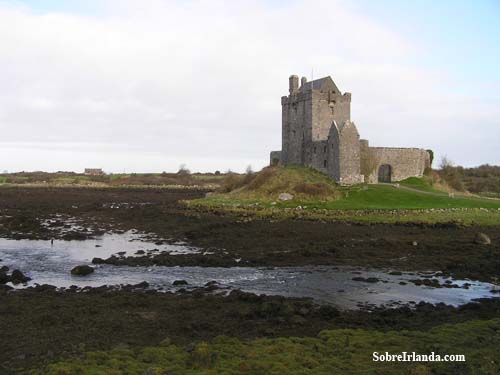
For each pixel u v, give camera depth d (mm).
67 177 195000
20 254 44812
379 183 78875
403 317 24516
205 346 19484
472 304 26469
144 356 18484
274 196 72562
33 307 25734
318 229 53031
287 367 17484
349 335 21172
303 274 35500
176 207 77500
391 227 54000
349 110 84562
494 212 61031
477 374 16625
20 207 86812
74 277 35031
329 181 75000
